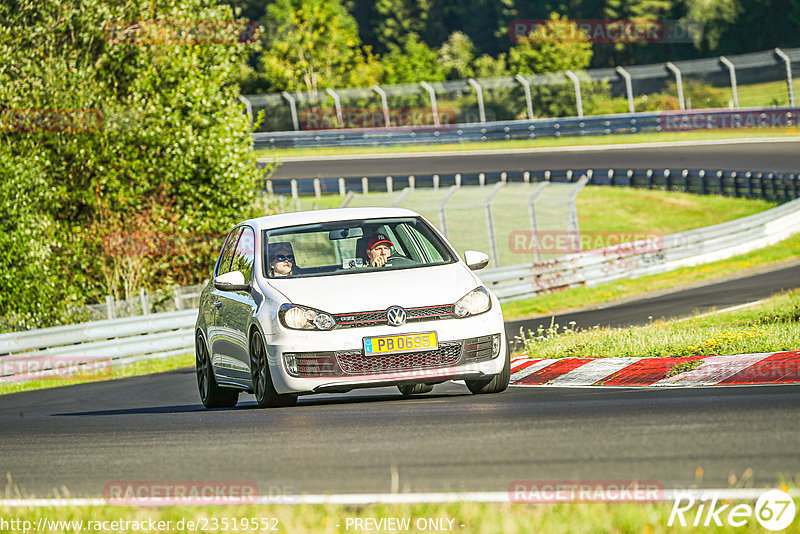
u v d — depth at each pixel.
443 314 30.55
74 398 49.72
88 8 89.94
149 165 91.38
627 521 14.74
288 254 33.12
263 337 30.73
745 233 106.44
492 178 157.00
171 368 66.38
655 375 35.34
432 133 194.00
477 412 27.08
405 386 36.59
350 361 29.89
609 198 148.62
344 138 197.12
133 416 33.91
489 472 19.22
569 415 25.47
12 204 80.44
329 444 23.34
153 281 95.25
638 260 96.69
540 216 126.62
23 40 88.75
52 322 80.69
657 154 167.50
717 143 171.12
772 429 21.77
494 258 98.31
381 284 31.11
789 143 165.88
